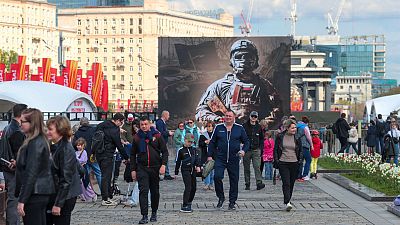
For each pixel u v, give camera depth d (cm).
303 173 3094
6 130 1520
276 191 2686
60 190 1250
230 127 2142
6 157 1510
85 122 2372
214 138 2153
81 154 2267
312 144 3092
